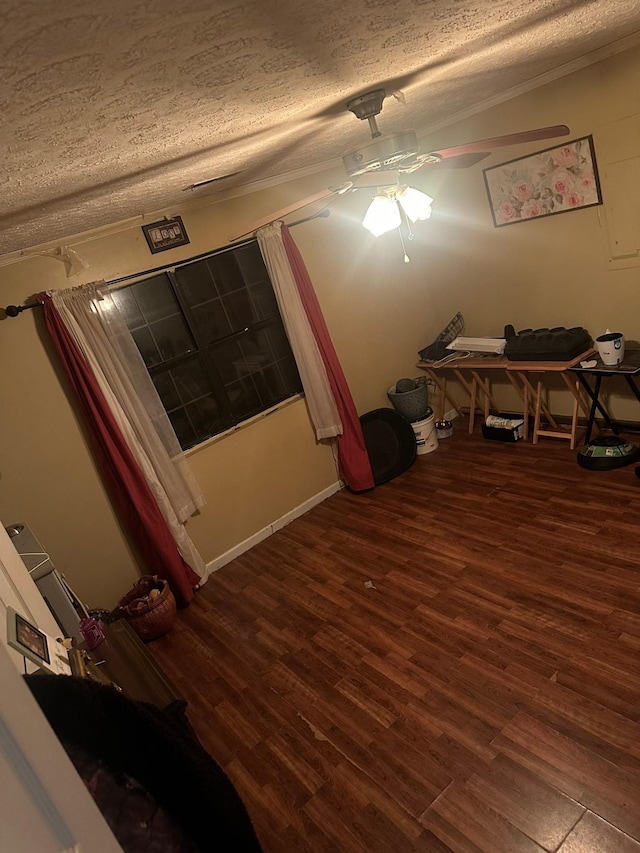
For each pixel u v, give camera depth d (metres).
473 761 2.29
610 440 4.00
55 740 0.60
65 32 0.81
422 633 3.04
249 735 2.75
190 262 4.00
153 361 3.98
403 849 2.06
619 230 3.80
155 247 3.85
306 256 4.53
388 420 4.96
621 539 3.23
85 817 0.60
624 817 1.94
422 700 2.64
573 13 1.99
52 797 0.56
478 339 4.77
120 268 3.75
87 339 3.57
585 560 3.16
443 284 5.16
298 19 1.11
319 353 4.45
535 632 2.81
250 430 4.39
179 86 1.27
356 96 2.07
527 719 2.39
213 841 0.86
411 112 3.16
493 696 2.55
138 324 3.90
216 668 3.26
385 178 2.38
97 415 3.58
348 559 3.90
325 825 2.22
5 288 3.39
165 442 3.92
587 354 4.10
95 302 3.57
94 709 0.77
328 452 4.84
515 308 4.70
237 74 1.33
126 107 1.29
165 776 0.82
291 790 2.41
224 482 4.31
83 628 2.41
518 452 4.55
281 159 3.30
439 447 5.07
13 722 0.54
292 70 1.46
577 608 2.87
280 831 2.25
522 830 2.01
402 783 2.30
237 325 4.27
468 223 4.69
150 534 3.80
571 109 3.70
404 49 1.63
